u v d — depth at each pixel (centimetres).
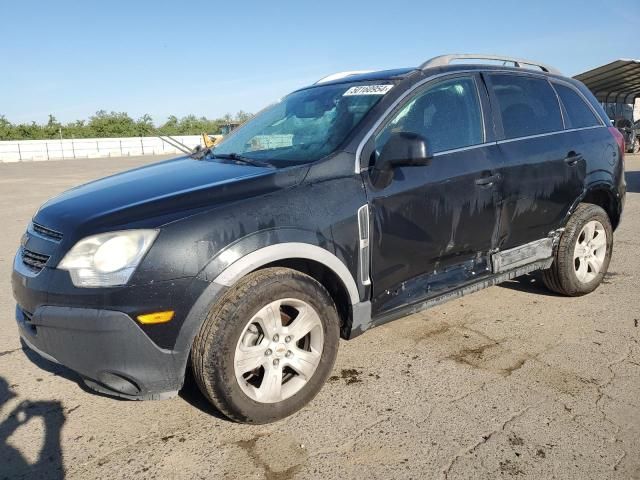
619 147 461
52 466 248
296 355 279
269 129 375
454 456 248
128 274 238
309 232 272
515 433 265
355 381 320
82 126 6406
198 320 246
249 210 260
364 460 247
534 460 245
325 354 288
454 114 354
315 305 278
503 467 240
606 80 2378
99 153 4688
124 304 237
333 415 284
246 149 364
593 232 445
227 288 250
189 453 255
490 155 359
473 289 361
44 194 1409
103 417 288
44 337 254
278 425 276
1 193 1461
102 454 256
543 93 420
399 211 309
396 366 338
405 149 284
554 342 370
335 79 409
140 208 258
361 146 305
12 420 286
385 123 319
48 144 4416
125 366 243
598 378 320
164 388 252
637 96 2778
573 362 340
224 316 249
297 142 336
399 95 329
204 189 271
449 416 281
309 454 252
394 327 399
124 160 3659
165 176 320
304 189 280
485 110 371
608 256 458
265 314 262
